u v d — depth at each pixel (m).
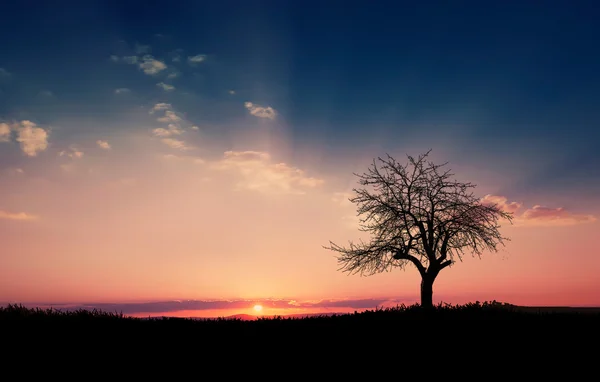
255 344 15.36
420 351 14.55
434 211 27.05
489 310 21.70
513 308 22.97
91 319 18.16
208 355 14.05
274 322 19.11
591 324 17.66
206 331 17.00
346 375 12.41
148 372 12.44
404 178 27.59
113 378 11.92
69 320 17.78
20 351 13.86
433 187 27.27
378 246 27.66
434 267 26.28
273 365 13.22
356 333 16.94
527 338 15.80
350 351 14.60
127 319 18.75
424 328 17.55
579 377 12.14
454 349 14.71
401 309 23.00
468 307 23.02
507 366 13.02
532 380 11.98
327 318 20.14
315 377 12.24
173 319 19.06
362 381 11.95
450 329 17.30
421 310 21.81
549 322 18.17
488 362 13.40
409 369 12.88
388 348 14.91
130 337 15.73
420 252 26.98
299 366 13.15
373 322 18.92
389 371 12.74
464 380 12.02
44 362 12.99
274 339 16.03
